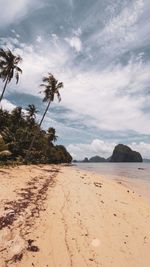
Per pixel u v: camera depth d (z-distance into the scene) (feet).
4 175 56.03
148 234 26.53
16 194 35.91
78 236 23.34
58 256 19.04
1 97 111.55
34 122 184.85
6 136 120.06
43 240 21.30
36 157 160.04
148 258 20.70
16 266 16.88
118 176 130.21
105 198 43.96
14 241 19.93
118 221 29.94
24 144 137.69
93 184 64.08
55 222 26.09
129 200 46.14
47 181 57.93
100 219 29.66
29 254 18.63
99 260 19.33
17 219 24.91
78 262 18.60
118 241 23.52
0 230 21.45
